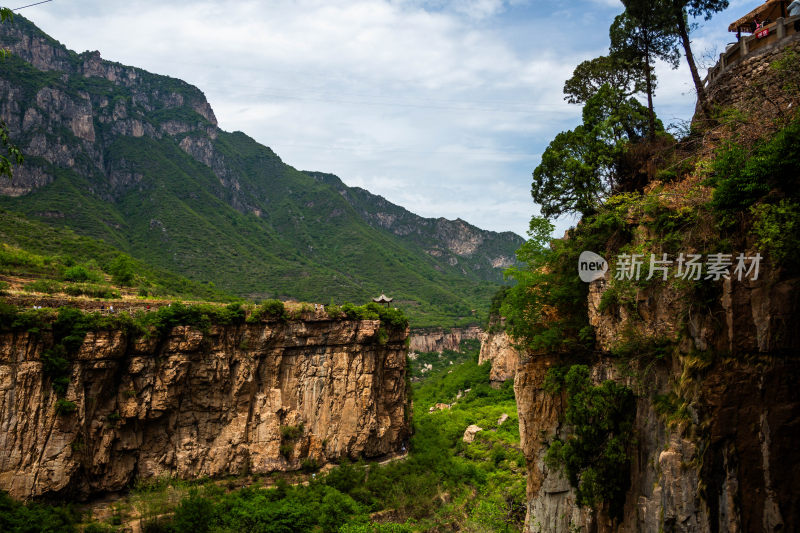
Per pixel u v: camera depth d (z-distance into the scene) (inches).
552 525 1416.1
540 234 1601.9
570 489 1384.1
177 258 6840.6
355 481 2365.9
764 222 870.4
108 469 1907.0
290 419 2389.3
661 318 1089.4
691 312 994.1
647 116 1632.6
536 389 1540.4
